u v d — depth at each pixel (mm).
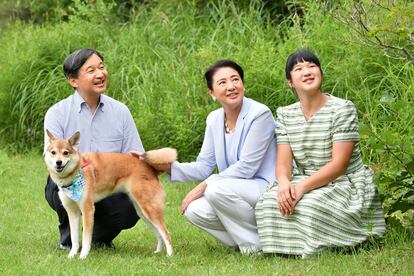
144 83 10867
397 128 7754
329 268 5285
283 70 9727
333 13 6609
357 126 5867
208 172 6363
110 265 5590
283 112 6109
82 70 6141
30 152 11898
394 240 5910
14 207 8438
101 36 12773
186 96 10031
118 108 6430
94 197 6012
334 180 5863
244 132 6016
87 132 6297
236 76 6004
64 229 6418
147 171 6164
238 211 5945
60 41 12758
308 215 5656
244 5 12695
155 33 12250
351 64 9273
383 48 6137
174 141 9867
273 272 5273
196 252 6145
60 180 5906
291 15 11320
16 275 5316
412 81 8227
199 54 10250
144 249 6453
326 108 5906
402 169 5855
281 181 5844
